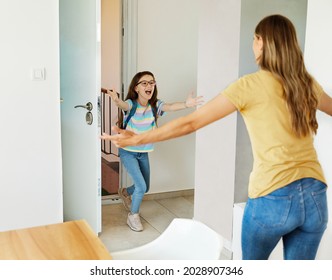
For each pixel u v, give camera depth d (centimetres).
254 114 189
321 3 239
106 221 398
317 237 197
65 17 354
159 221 402
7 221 331
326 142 245
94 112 338
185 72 455
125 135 188
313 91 192
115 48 599
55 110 331
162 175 463
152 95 384
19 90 319
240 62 303
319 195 192
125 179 446
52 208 341
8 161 324
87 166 355
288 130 187
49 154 334
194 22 450
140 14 431
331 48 234
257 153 192
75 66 352
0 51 310
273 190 188
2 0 306
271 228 190
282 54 187
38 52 320
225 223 331
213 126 339
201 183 360
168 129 187
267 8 305
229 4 309
